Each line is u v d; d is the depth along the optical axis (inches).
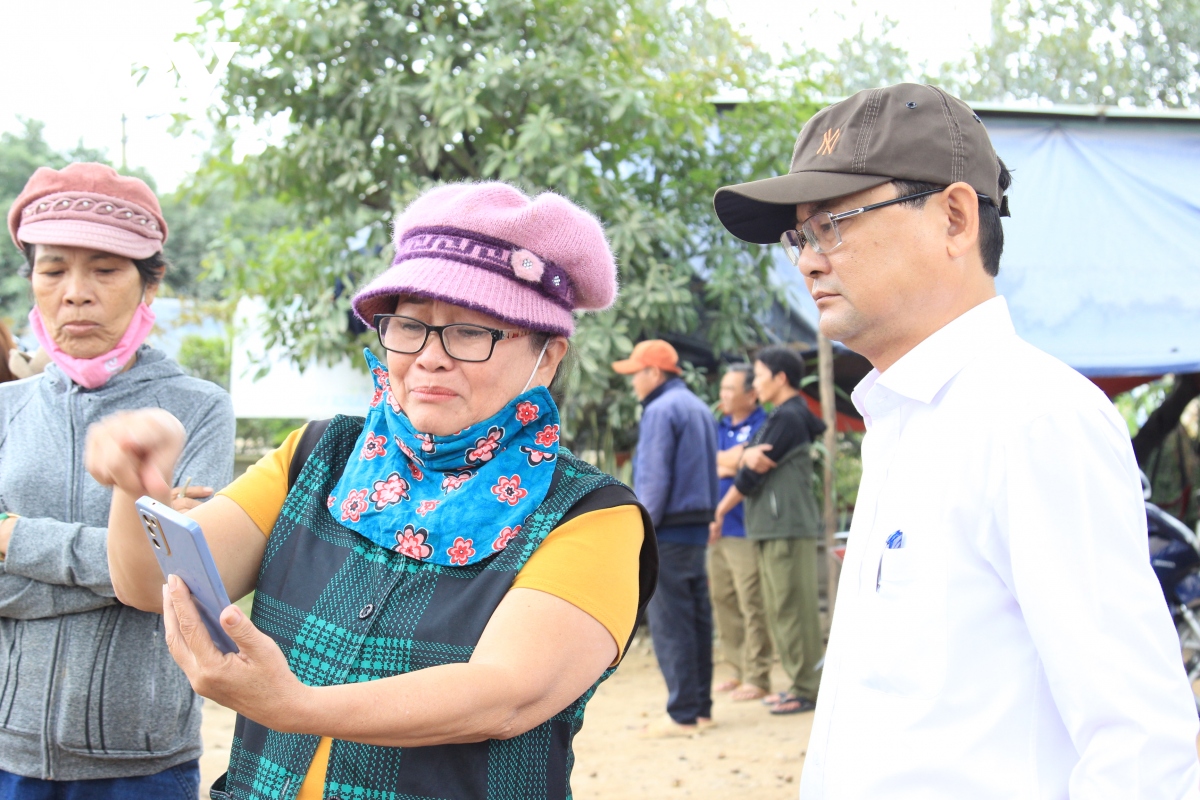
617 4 273.4
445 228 58.7
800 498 224.7
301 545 60.6
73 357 84.7
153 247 86.3
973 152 63.1
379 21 261.0
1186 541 201.0
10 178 813.9
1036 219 282.5
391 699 47.9
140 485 56.9
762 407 265.1
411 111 253.6
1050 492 52.1
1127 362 259.6
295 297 291.0
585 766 189.9
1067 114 300.4
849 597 62.6
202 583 44.8
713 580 253.8
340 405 282.8
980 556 55.2
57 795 80.6
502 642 52.7
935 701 54.6
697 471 210.2
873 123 63.1
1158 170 293.1
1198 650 208.4
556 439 61.1
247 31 255.6
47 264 83.3
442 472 60.4
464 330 58.2
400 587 56.8
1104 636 49.8
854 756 57.4
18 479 81.9
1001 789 52.6
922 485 58.1
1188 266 274.4
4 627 81.2
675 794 173.6
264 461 65.8
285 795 55.3
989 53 629.0
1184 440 321.4
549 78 257.3
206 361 467.5
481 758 54.2
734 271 278.2
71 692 78.7
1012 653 54.1
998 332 61.2
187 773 84.7
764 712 227.5
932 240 62.3
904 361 61.6
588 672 55.0
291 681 46.1
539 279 58.0
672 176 290.0
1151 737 48.2
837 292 64.2
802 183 63.1
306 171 271.9
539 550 56.5
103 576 76.6
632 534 59.0
